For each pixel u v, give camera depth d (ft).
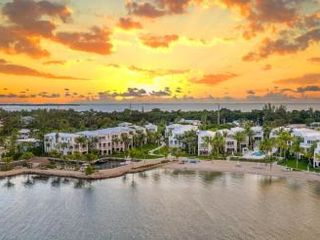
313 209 377.71
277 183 489.67
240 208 383.24
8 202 412.98
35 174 556.92
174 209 382.42
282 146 614.75
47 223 343.87
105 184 496.64
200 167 596.29
